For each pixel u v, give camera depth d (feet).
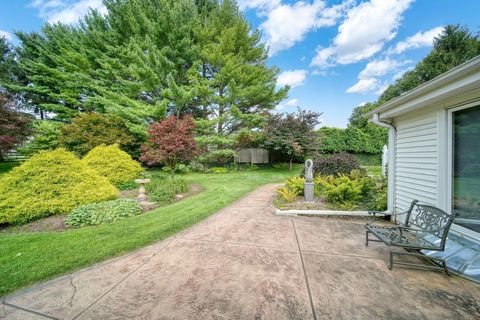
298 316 5.49
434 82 7.98
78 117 35.40
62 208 13.41
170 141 23.30
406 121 12.10
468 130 8.62
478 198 8.32
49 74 47.44
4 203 11.62
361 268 7.75
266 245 9.72
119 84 42.29
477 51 44.83
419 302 5.98
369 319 5.37
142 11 40.93
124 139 35.88
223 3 42.55
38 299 6.18
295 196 18.56
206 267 7.85
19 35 47.26
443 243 7.27
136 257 8.64
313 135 39.70
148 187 21.63
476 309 5.69
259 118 41.04
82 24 48.26
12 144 28.27
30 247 9.18
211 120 39.34
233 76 39.29
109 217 12.73
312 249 9.31
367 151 47.88
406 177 12.10
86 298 6.22
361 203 15.74
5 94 28.86
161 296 6.28
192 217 13.41
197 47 40.68
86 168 16.07
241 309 5.74
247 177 33.30
